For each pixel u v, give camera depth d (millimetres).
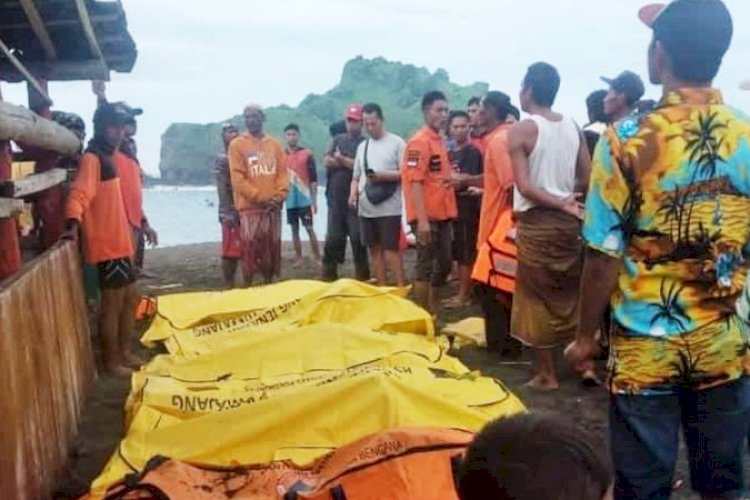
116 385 7004
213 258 14359
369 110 9695
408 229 10445
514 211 6559
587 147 6566
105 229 6973
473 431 4672
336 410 5023
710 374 3369
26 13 8156
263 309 7852
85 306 7051
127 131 8695
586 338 3492
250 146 10305
